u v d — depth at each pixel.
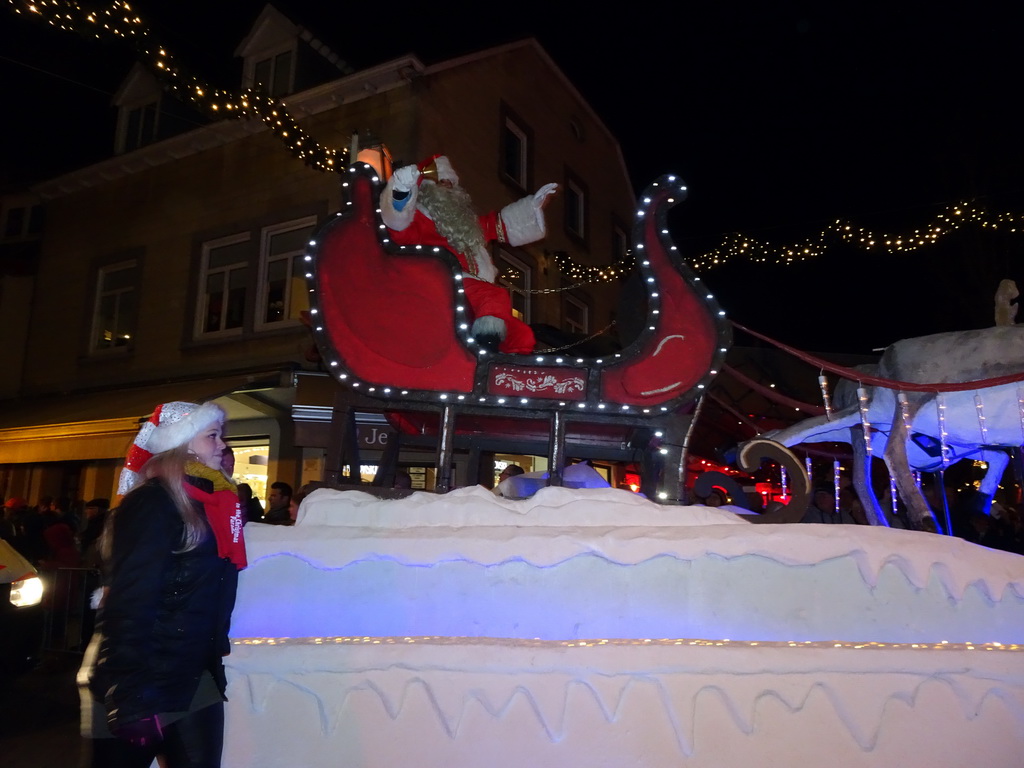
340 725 2.79
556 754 2.71
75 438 12.79
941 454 5.35
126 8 6.81
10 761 4.68
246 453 13.41
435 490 3.74
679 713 2.72
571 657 2.76
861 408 5.06
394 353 3.87
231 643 2.91
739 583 2.93
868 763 2.70
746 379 5.52
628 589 2.92
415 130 12.26
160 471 2.33
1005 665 2.79
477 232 4.49
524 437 4.68
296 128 8.95
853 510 6.75
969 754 2.71
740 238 11.41
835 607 2.92
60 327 15.67
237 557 2.42
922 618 2.92
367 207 3.87
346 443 4.19
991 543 6.45
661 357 3.79
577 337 7.31
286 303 13.13
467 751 2.72
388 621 2.95
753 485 7.71
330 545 2.96
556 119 16.75
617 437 4.40
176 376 13.73
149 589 2.11
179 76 7.64
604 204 18.61
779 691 2.75
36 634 5.66
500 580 2.94
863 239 10.44
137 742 2.07
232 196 14.02
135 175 15.36
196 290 14.03
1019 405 4.68
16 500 11.38
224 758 2.79
